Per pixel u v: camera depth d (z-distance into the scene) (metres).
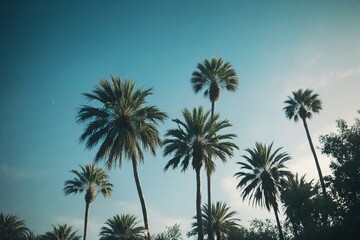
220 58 38.50
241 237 39.50
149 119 28.16
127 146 25.08
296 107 47.22
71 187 44.25
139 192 26.08
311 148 44.06
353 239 20.95
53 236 47.50
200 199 27.80
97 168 46.00
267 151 38.62
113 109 26.56
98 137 25.22
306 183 35.62
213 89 36.94
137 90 27.97
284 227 35.69
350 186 20.77
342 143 22.25
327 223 25.00
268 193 36.16
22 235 52.53
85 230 41.72
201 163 28.44
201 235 26.59
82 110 26.30
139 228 38.19
